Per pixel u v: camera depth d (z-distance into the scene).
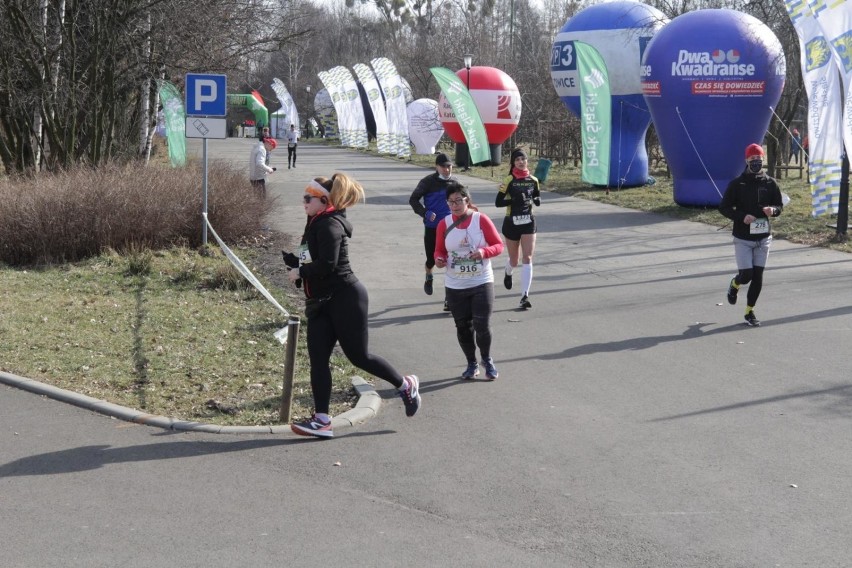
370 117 64.44
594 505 5.25
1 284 11.87
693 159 21.22
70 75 18.98
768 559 4.55
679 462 5.98
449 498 5.35
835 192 17.58
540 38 61.97
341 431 6.64
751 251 10.03
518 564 4.48
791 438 6.45
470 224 7.92
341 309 6.49
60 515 5.02
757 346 9.23
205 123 14.13
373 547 4.66
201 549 4.62
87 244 14.05
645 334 9.83
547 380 8.08
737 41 20.11
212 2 20.62
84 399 7.03
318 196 6.43
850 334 9.68
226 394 7.42
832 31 15.80
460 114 31.70
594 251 15.92
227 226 15.75
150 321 9.93
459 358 8.92
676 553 4.62
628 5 27.77
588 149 25.91
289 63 82.19
